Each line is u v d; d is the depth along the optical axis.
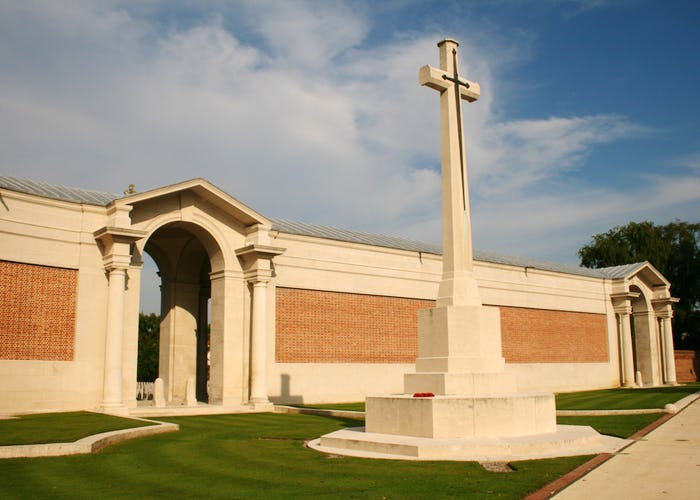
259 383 24.64
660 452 12.27
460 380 13.63
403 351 31.55
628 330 44.91
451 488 9.11
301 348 27.86
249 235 26.14
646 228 64.31
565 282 42.09
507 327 37.91
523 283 39.34
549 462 11.05
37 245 21.36
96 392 21.95
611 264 64.38
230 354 25.14
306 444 13.78
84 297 22.12
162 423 17.02
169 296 28.75
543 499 8.45
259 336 24.94
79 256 22.19
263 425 18.30
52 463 11.42
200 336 30.12
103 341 22.27
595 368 43.00
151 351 57.88
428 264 33.22
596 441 13.29
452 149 15.11
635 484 9.31
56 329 21.48
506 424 12.90
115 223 22.23
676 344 62.56
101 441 13.31
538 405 13.51
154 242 28.44
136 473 10.52
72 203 22.25
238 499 8.56
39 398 20.89
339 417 21.27
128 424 16.70
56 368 21.31
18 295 20.88
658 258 62.53
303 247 28.62
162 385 24.41
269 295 27.17
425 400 12.69
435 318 14.34
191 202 24.94
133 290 23.16
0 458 11.82
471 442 11.99
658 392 33.31
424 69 15.20
